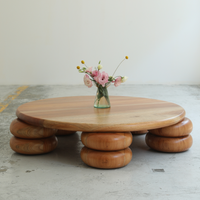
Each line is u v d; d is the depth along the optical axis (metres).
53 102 2.66
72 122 1.86
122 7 6.82
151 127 1.91
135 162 2.08
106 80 2.27
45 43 6.75
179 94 5.44
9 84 6.83
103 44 6.91
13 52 6.71
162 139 2.24
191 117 3.56
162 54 7.09
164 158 2.17
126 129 1.85
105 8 6.77
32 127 2.13
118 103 2.61
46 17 6.65
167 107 2.40
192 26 7.02
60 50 6.81
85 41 6.84
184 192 1.62
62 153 2.27
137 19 6.90
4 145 2.47
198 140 2.63
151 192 1.61
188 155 2.23
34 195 1.57
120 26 6.88
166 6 6.92
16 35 6.65
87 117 2.00
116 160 1.88
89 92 5.69
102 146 1.85
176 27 7.01
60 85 6.79
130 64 7.07
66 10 6.67
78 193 1.59
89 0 6.70
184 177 1.83
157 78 7.19
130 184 1.71
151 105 2.50
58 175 1.84
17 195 1.57
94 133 1.88
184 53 7.13
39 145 2.16
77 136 2.79
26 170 1.92
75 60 6.88
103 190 1.63
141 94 5.44
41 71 6.85
